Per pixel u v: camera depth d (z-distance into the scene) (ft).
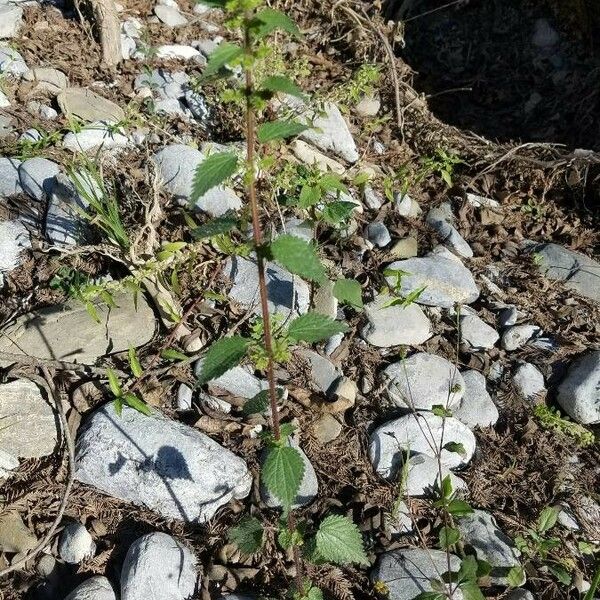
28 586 2.46
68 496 2.60
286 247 1.79
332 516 2.31
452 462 2.98
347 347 3.31
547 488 2.99
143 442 2.69
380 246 3.82
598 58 5.32
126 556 2.50
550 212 4.35
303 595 2.29
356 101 4.52
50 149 3.68
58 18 4.64
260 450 2.86
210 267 3.35
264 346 2.00
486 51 5.49
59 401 2.81
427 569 2.57
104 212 3.16
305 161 4.09
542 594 2.63
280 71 4.10
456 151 4.53
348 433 3.03
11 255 3.25
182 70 4.57
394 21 5.43
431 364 3.25
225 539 2.61
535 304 3.74
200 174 1.76
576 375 3.31
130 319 3.10
